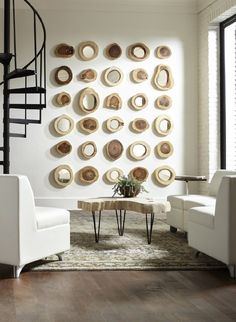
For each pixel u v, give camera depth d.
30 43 8.66
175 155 8.91
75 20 8.73
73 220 7.18
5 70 7.19
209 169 8.48
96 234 5.39
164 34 8.89
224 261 3.86
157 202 5.13
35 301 3.22
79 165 8.70
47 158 8.66
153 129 8.85
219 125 8.52
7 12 7.11
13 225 3.85
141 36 8.85
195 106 8.96
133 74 8.76
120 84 8.77
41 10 8.66
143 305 3.13
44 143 8.66
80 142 8.70
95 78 8.71
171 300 3.23
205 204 5.17
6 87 7.18
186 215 5.58
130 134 8.79
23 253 3.87
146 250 4.87
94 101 8.72
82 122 8.66
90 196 8.72
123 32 8.81
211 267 4.16
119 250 4.86
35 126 8.66
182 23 8.95
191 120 8.96
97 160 8.73
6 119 7.18
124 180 5.79
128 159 8.79
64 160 8.69
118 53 8.76
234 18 8.03
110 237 5.64
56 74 8.65
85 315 2.93
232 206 3.80
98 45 8.77
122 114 8.78
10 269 4.16
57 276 3.89
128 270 4.09
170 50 8.90
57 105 8.66
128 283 3.68
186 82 8.95
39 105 7.26
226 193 3.83
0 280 3.78
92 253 4.70
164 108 8.84
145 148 8.81
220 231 3.93
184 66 8.95
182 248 4.99
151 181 8.85
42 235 4.10
